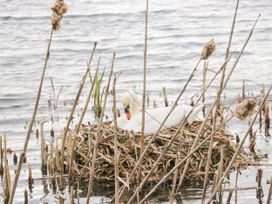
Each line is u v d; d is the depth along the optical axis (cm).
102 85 2142
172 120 1412
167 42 2767
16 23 3164
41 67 2414
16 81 2230
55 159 1402
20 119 1827
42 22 3169
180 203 1239
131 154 1345
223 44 2705
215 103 1091
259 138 1566
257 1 3500
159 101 1939
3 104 1980
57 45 2764
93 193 1298
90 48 2695
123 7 3459
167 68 2353
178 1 3591
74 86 2145
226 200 1238
